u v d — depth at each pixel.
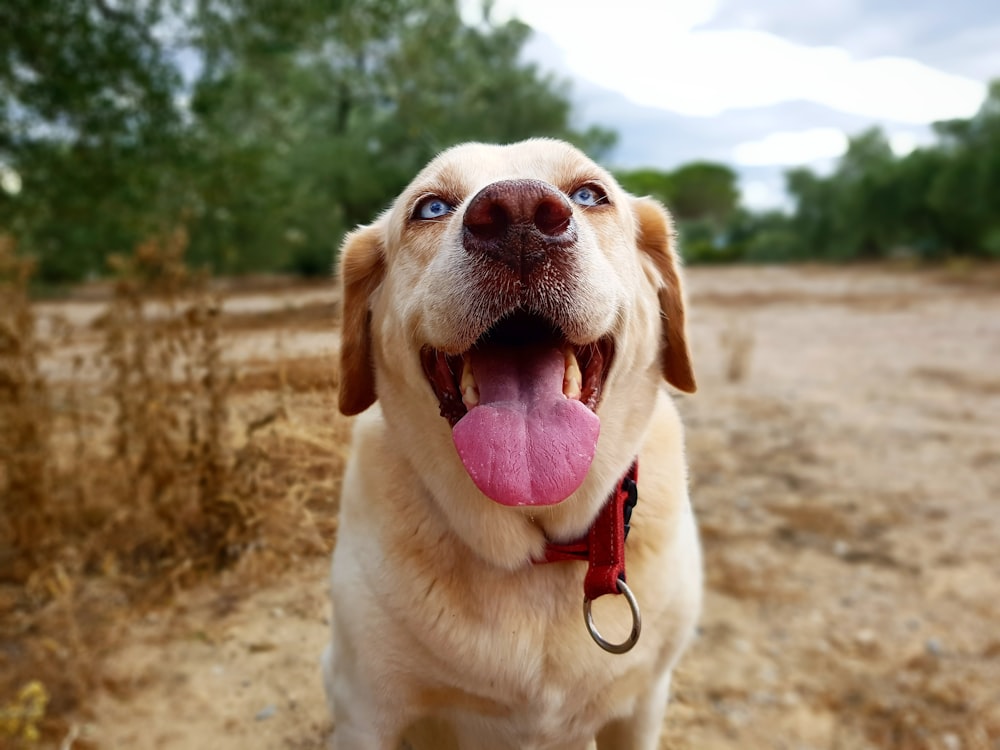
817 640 0.82
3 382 0.73
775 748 0.66
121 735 0.52
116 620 0.62
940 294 4.41
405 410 0.39
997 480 1.26
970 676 0.76
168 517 0.64
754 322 3.33
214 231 2.56
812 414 1.68
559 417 0.34
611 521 0.36
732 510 1.15
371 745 0.38
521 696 0.36
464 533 0.36
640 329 0.40
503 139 5.21
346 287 0.43
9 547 0.72
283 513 0.53
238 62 2.27
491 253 0.33
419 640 0.36
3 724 0.49
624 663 0.37
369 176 4.82
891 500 1.18
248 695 0.55
